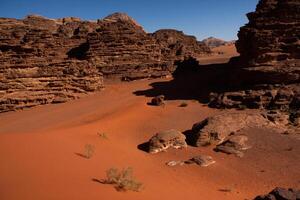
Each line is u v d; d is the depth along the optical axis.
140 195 16.62
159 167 25.69
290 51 45.25
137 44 76.19
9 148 20.09
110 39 74.62
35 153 20.03
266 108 41.59
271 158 28.23
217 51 125.94
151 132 36.97
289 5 46.62
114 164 22.41
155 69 74.25
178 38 105.25
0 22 80.88
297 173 25.27
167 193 18.56
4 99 53.00
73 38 78.25
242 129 34.38
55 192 14.40
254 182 24.00
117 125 38.81
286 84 43.66
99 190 15.69
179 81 65.50
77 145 25.16
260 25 48.00
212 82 57.56
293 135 33.09
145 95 58.00
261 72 44.78
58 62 60.56
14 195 13.42
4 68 55.44
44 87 57.09
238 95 44.34
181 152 30.30
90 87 61.38
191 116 42.72
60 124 41.75
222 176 25.05
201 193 20.48
